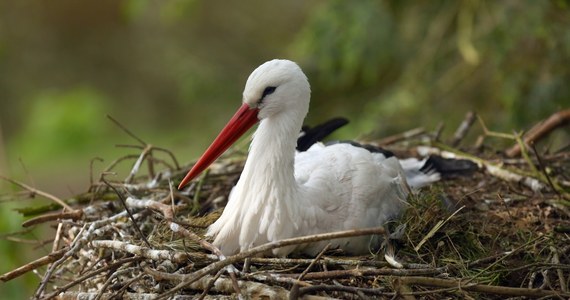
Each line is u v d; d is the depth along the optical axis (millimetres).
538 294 7176
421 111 13703
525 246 8078
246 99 8172
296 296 6793
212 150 8156
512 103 12781
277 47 18266
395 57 14406
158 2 22844
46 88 26141
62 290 7246
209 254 7613
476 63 13383
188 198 9500
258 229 8039
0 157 13055
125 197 9383
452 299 7324
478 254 8297
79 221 8555
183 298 7160
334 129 10375
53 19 26172
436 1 14320
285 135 8086
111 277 7273
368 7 13750
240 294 6789
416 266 7562
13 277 7582
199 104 16219
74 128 24312
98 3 26109
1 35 25484
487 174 10367
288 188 8031
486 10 13617
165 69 25047
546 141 12875
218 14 19562
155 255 7379
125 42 25828
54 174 22453
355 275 7180
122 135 24625
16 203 12594
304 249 8102
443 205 8945
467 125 11484
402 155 11102
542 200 9453
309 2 19000
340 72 14594
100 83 26125
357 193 8375
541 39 13109
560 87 12602
